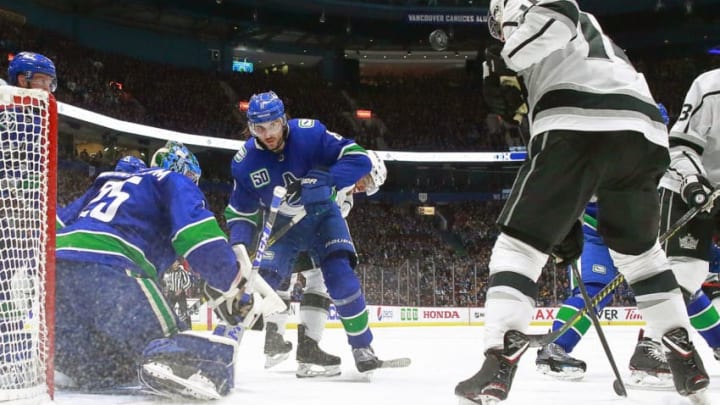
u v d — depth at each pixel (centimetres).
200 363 250
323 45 2552
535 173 214
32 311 224
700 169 303
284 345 413
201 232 254
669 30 2389
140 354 267
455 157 2281
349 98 2512
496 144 2373
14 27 1855
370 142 2386
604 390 313
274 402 259
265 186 363
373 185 409
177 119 2112
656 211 230
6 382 211
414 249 2192
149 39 2303
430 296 1316
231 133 2183
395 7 2330
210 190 2184
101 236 266
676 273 330
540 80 223
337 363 369
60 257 260
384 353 576
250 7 2288
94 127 1912
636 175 223
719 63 2445
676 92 2395
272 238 356
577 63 220
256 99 339
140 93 2102
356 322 354
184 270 447
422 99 2517
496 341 206
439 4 2378
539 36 205
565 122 214
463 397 207
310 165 362
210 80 2297
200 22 2308
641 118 218
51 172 228
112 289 263
